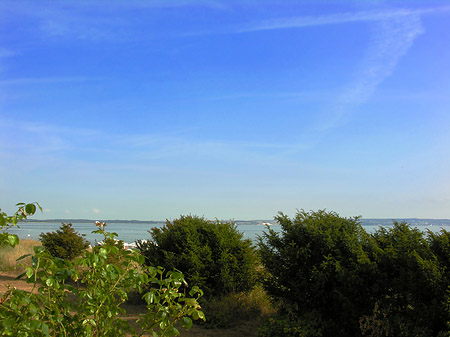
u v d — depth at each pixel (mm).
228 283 10711
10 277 14477
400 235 7137
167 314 3787
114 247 3826
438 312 6047
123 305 11367
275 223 8797
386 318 6574
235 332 8859
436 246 6758
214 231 11555
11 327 2979
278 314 8289
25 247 21281
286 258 8023
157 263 11414
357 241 7617
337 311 7488
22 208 3336
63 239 17203
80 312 3693
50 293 3561
